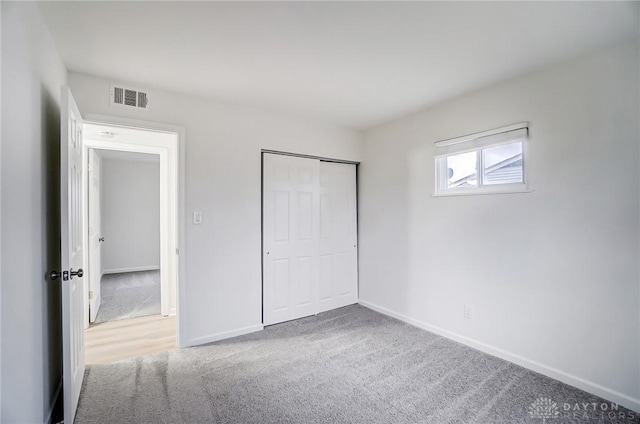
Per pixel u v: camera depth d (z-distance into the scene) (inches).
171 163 140.0
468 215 108.5
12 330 50.4
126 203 244.1
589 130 80.6
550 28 69.3
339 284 151.9
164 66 87.0
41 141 64.6
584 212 81.7
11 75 49.6
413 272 128.7
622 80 75.4
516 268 95.3
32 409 58.5
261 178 126.0
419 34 71.9
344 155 148.3
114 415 71.2
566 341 85.0
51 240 72.2
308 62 85.2
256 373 90.1
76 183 78.7
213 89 102.8
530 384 84.6
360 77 94.3
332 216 149.6
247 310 119.7
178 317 106.2
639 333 73.4
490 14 64.3
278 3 60.7
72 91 89.7
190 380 86.3
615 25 68.1
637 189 73.6
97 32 70.0
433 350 105.0
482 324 104.3
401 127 134.4
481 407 74.9
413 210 128.9
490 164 104.6
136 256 248.1
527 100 92.5
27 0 56.0
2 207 46.9
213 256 112.1
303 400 77.5
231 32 70.8
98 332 121.4
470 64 86.4
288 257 133.1
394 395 79.7
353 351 104.4
